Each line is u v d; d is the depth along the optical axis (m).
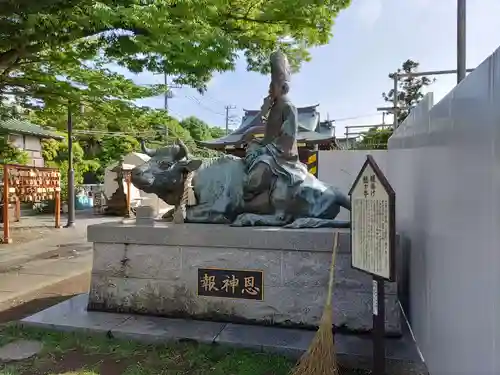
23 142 16.00
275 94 4.50
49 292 5.43
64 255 8.13
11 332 3.88
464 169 2.14
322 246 3.74
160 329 3.79
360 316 3.67
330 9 7.64
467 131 2.10
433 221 2.87
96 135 25.39
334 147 15.55
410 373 3.07
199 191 4.66
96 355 3.44
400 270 4.28
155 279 4.19
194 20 6.09
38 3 5.01
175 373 3.11
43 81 7.98
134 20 5.57
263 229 3.96
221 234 3.98
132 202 17.53
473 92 2.00
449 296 2.42
